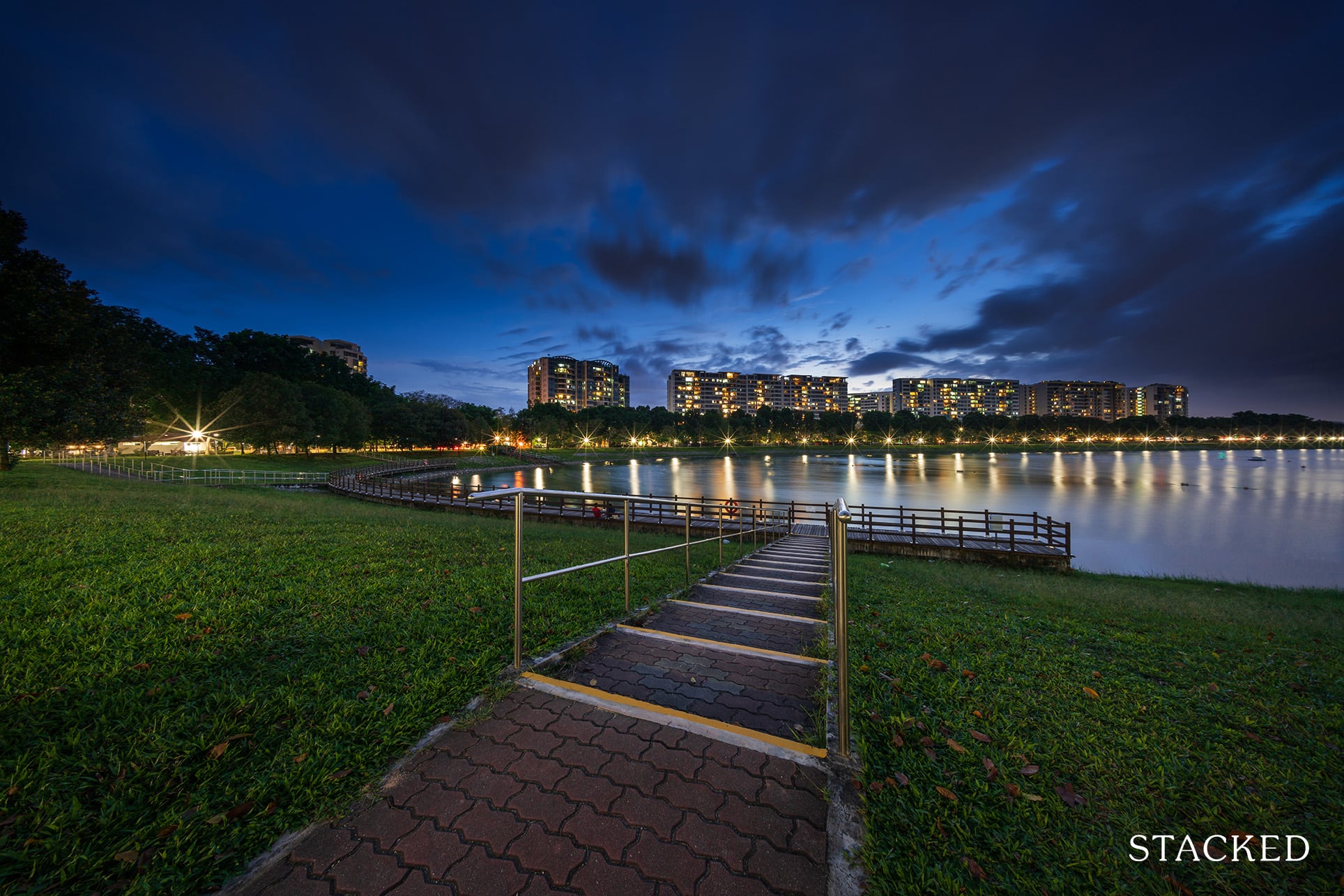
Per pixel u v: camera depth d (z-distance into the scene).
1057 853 1.94
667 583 6.23
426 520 12.81
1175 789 2.33
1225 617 7.80
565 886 1.60
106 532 6.50
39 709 2.40
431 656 3.31
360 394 77.25
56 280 18.05
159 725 2.35
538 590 5.12
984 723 2.83
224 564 5.28
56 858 1.64
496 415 108.62
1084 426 166.88
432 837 1.80
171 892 1.54
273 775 2.08
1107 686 3.51
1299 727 3.05
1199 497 37.81
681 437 124.69
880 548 14.95
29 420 15.55
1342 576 16.48
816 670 3.32
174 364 51.34
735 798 2.02
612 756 2.26
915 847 1.87
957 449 138.00
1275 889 1.82
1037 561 13.72
